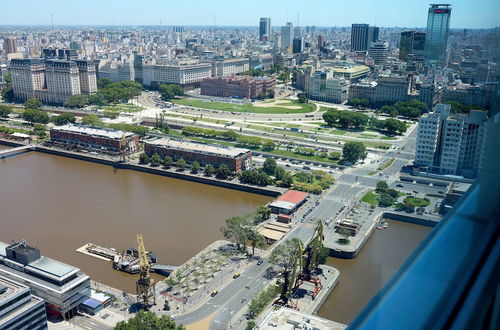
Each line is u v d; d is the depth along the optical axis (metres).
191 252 181.00
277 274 160.12
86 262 174.00
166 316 123.19
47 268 142.50
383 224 198.62
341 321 135.25
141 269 144.38
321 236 154.62
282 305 139.50
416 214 198.88
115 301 148.38
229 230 179.62
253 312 137.12
